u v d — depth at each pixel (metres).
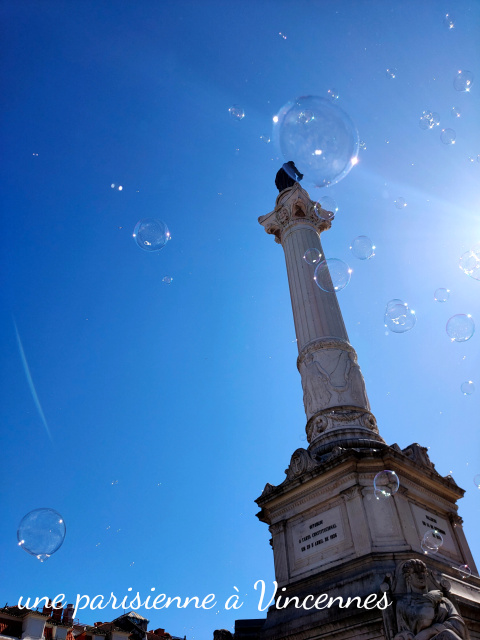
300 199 21.58
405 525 12.98
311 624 12.00
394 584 10.52
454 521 15.21
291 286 20.25
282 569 14.28
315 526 14.11
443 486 15.43
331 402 16.72
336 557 13.12
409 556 12.27
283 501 15.33
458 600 11.80
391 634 9.89
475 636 11.88
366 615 10.95
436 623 9.61
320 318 18.72
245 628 14.82
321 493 14.36
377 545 12.51
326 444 15.62
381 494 13.27
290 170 23.03
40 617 24.08
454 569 13.50
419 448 15.75
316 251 19.78
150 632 32.22
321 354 17.77
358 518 13.07
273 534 15.13
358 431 15.77
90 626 28.50
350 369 17.42
